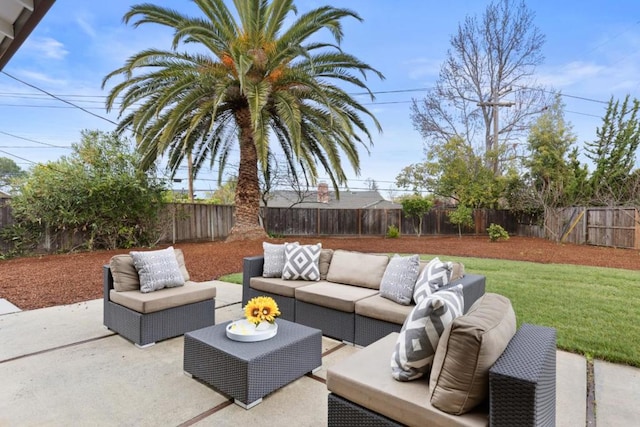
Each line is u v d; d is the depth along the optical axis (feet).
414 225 48.85
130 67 21.93
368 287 12.00
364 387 5.49
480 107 55.98
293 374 8.04
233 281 18.70
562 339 10.37
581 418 6.72
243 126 29.68
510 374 4.23
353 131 27.30
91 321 12.34
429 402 4.95
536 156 42.80
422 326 5.44
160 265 11.67
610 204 36.17
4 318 12.60
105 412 6.92
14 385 7.92
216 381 7.64
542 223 43.39
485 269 21.22
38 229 25.59
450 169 49.03
